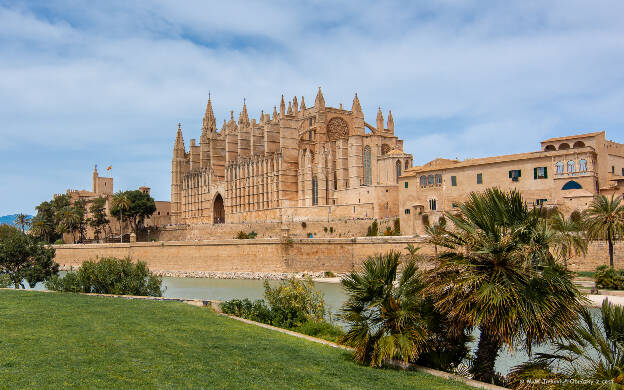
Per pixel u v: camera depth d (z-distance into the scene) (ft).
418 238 307.99
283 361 92.84
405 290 94.99
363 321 96.48
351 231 388.16
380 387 80.18
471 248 86.94
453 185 334.24
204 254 375.86
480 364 90.02
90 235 606.55
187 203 627.87
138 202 561.84
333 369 88.99
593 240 246.27
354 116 480.23
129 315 127.65
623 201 277.64
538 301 81.61
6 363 83.46
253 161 523.70
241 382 80.23
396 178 428.15
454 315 86.02
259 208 512.22
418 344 88.99
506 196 90.17
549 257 86.38
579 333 84.17
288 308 138.72
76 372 80.64
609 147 317.42
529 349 84.07
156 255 401.49
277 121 539.70
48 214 582.35
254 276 345.51
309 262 340.80
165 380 79.36
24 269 254.88
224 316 135.85
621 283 203.92
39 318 119.65
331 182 460.96
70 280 184.24
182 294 266.98
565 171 291.17
